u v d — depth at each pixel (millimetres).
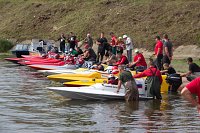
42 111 31688
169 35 84438
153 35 86438
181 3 93250
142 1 98938
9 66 68062
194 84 17641
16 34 107938
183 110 32438
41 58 69375
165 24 88250
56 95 39094
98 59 59844
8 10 120812
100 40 59625
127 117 29812
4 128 26328
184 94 17734
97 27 96188
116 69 44156
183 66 59531
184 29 84938
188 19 87562
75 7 108625
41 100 36406
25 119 28906
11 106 33562
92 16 100125
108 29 94000
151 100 37094
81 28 97938
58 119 29016
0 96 38406
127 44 59469
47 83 47438
